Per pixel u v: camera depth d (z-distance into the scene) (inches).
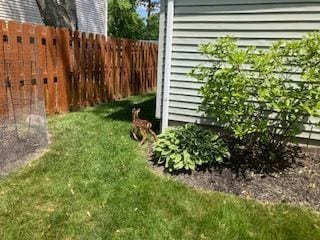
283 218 126.7
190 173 160.9
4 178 150.6
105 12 727.1
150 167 169.3
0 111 180.5
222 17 188.7
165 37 204.7
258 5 179.8
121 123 245.1
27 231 115.0
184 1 195.0
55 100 266.4
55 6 342.3
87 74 305.3
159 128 231.8
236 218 125.4
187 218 124.7
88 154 179.6
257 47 184.4
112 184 148.4
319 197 139.1
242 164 165.0
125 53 370.0
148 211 128.4
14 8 475.2
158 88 213.5
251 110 153.8
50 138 204.5
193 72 173.5
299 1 171.6
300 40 162.2
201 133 178.1
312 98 143.6
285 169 159.8
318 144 179.6
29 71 204.8
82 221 121.3
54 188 142.9
